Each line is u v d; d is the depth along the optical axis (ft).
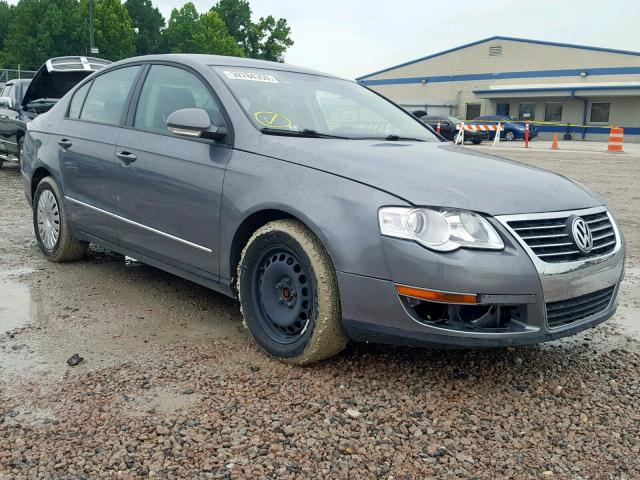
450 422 8.95
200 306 13.64
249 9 283.38
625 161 58.85
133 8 248.93
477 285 8.96
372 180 9.75
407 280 9.14
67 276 15.60
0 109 35.53
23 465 7.55
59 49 182.70
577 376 10.72
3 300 13.66
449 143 13.87
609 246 10.70
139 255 13.69
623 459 8.21
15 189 30.53
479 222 9.20
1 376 9.93
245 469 7.64
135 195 13.23
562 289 9.47
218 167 11.45
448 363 10.93
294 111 12.48
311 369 10.44
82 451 7.88
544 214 9.70
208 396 9.42
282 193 10.30
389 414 9.07
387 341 9.55
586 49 137.28
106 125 14.56
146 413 8.86
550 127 137.18
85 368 10.30
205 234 11.68
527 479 7.70
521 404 9.61
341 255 9.56
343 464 7.82
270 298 10.77
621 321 13.85
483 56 152.56
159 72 13.84
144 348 11.23
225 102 12.00
